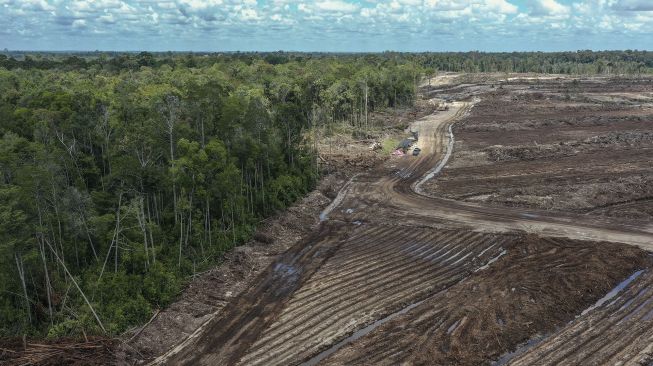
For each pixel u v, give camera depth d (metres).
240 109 53.34
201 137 49.12
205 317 38.47
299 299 40.66
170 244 46.75
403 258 47.81
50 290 37.69
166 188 45.34
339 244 51.59
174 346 34.88
